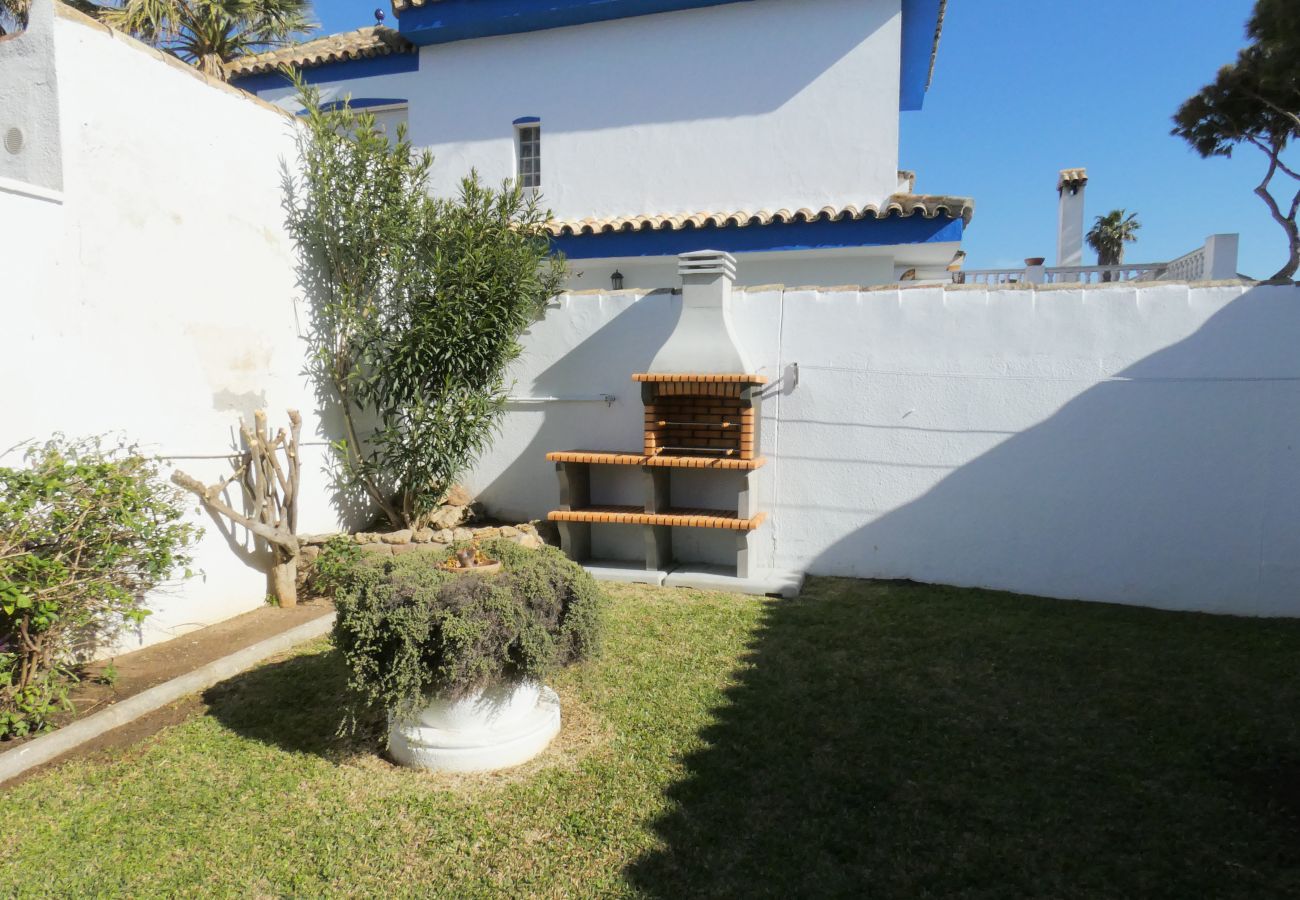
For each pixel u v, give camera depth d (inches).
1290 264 504.1
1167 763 143.4
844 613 230.7
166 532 171.3
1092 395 243.0
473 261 253.6
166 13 500.1
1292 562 229.1
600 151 398.3
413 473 268.8
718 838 120.9
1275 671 187.2
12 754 141.2
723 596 249.6
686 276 259.9
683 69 383.9
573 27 398.6
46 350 173.0
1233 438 232.1
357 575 142.6
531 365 297.9
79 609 154.9
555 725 155.8
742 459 259.4
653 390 265.1
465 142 418.6
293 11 582.2
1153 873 112.2
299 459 254.2
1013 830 122.6
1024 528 252.1
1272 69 397.1
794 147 371.2
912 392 258.8
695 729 157.3
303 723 161.9
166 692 171.9
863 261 360.5
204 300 216.2
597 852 117.8
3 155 181.3
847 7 362.0
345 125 264.5
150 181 198.5
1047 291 244.8
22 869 113.5
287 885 111.0
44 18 174.1
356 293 266.7
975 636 211.3
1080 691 175.6
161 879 111.9
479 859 116.6
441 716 143.9
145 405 198.5
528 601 142.9
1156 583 240.8
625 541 289.6
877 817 126.2
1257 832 121.8
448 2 396.5
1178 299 233.8
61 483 148.5
